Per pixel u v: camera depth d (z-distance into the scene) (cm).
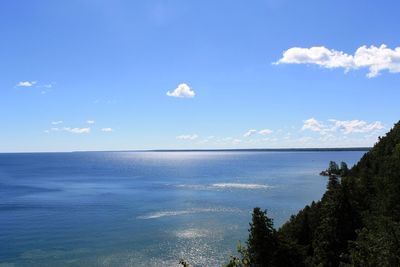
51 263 6500
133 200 13212
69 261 6588
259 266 4409
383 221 3488
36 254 6981
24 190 16612
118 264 6406
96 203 12644
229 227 8738
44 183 19838
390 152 8794
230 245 7319
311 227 6122
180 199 13212
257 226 4566
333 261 4794
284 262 4428
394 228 3284
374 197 6531
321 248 5006
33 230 8794
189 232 8338
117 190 16312
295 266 4484
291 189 15612
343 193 5416
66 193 15438
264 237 4506
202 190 15712
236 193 14575
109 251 7100
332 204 5400
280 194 14125
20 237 8162
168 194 14638
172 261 6494
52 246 7475
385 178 6075
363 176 7919
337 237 5053
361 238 3728
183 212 10694
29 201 13225
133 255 6844
